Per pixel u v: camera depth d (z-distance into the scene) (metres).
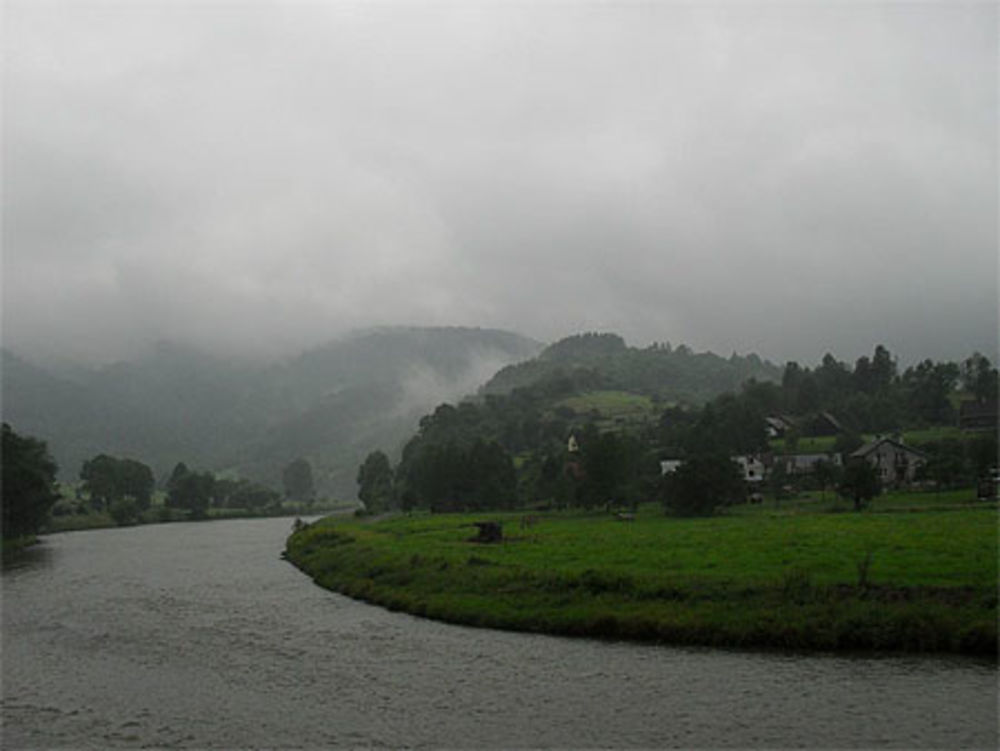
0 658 38.06
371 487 182.38
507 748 23.75
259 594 56.75
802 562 42.47
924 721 24.19
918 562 40.19
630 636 36.34
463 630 40.47
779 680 28.58
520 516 114.19
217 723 27.47
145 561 83.75
